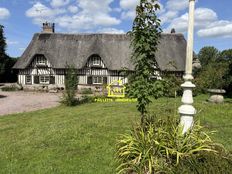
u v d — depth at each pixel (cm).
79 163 561
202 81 2238
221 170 422
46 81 3362
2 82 4488
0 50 4269
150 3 562
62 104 1888
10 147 690
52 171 527
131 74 594
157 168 454
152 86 565
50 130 852
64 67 3247
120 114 1143
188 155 459
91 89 3191
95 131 805
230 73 2288
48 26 3653
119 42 3412
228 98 2075
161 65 3033
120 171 479
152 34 566
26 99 2394
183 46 3378
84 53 3362
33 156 615
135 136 537
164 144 488
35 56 3359
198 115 1042
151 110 1058
